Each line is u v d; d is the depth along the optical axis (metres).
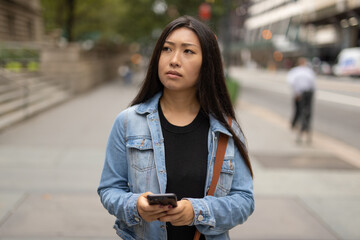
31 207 3.88
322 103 14.38
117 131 1.42
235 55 69.94
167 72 1.36
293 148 7.07
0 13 17.61
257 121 10.23
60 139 7.14
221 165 1.36
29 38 22.19
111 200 1.32
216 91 1.42
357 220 3.79
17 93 10.69
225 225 1.30
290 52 39.78
